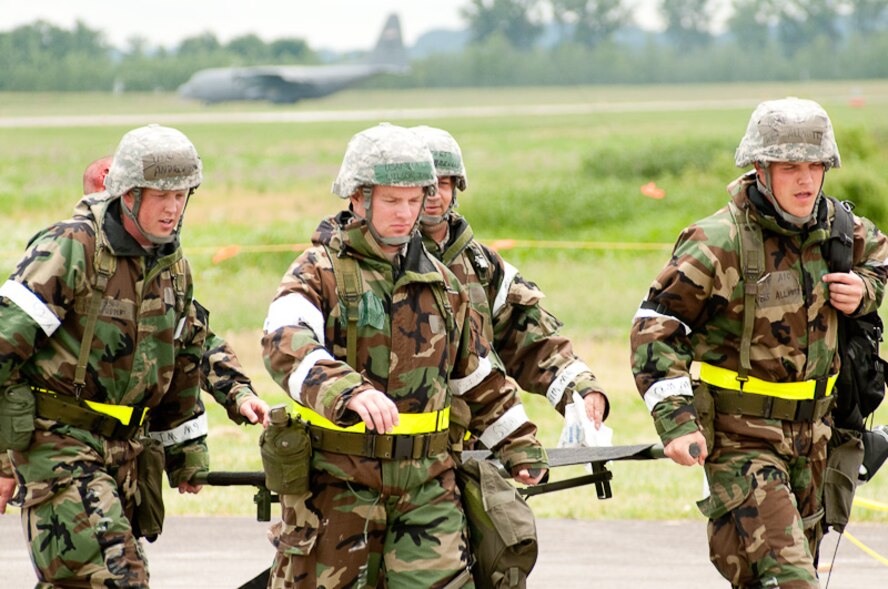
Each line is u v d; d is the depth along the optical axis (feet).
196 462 37.73
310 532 32.55
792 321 36.06
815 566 38.58
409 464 32.48
